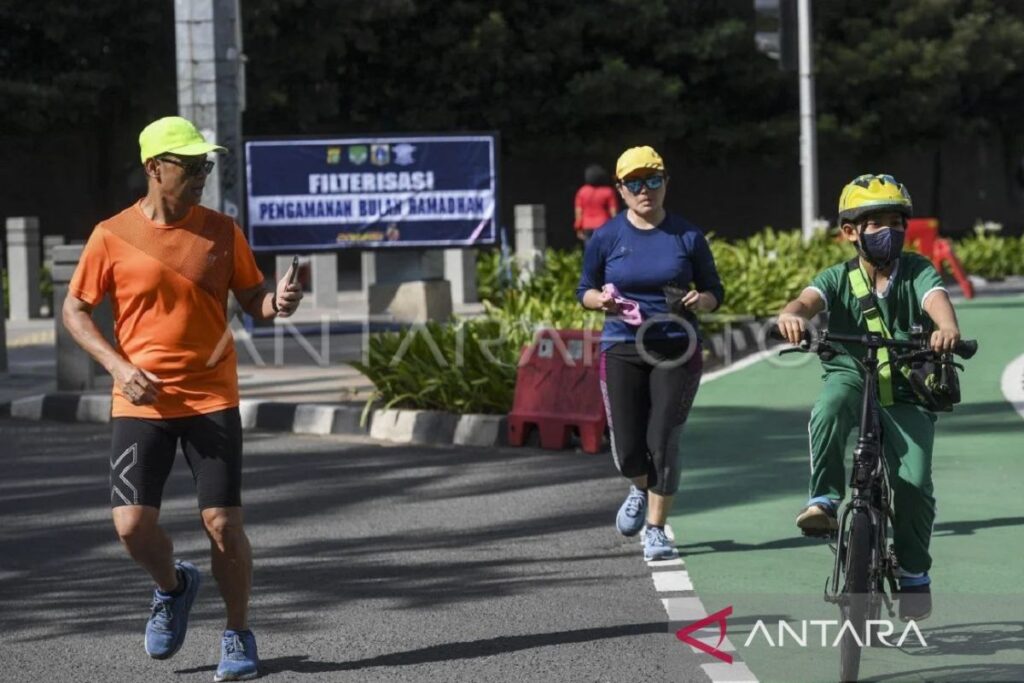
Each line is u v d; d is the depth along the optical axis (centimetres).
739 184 9569
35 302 4909
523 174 8962
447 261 4919
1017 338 3991
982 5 9212
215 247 1249
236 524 1258
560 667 1294
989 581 1567
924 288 1288
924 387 1257
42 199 7662
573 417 2428
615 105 8281
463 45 8062
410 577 1642
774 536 1808
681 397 1648
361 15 7306
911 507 1280
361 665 1312
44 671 1315
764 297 4091
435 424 2567
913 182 10069
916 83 9056
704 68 8625
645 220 1659
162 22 6869
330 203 3831
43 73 7069
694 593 1546
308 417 2695
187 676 1294
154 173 1238
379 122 8444
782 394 3048
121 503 1249
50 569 1712
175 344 1241
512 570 1666
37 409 2888
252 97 7244
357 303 5184
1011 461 2267
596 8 8294
